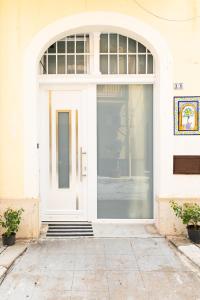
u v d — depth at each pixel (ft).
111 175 16.92
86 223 16.76
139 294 10.36
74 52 16.48
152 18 15.17
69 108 16.81
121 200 16.90
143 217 16.90
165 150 15.38
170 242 14.66
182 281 11.19
